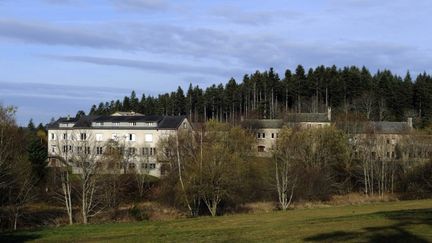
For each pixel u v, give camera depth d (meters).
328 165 84.62
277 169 70.56
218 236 28.80
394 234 24.19
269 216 45.75
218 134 85.44
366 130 96.00
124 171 78.69
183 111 178.12
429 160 80.94
